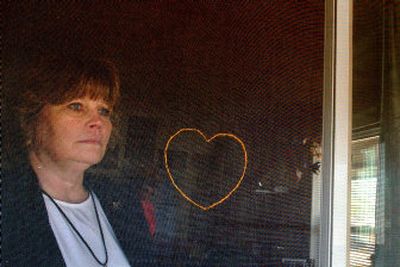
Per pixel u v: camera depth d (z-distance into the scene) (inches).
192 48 56.0
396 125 66.7
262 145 58.2
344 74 62.0
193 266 54.8
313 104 60.5
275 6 59.4
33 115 49.9
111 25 52.9
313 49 60.7
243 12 58.1
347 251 61.2
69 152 50.9
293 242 58.9
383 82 65.9
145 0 54.5
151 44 54.4
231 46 57.5
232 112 57.2
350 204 61.8
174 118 55.0
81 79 51.5
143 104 53.9
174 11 55.4
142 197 53.4
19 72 49.6
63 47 51.1
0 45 49.1
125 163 52.9
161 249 53.8
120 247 52.3
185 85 55.6
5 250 48.6
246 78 57.9
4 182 48.9
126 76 53.3
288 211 58.9
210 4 57.0
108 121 52.5
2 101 48.9
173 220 54.4
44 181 50.0
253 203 57.6
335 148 61.1
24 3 50.0
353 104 64.7
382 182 65.7
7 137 49.0
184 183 55.1
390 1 66.8
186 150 55.4
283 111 59.3
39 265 49.4
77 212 51.0
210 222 55.8
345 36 62.2
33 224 49.5
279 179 58.7
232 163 57.0
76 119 51.3
